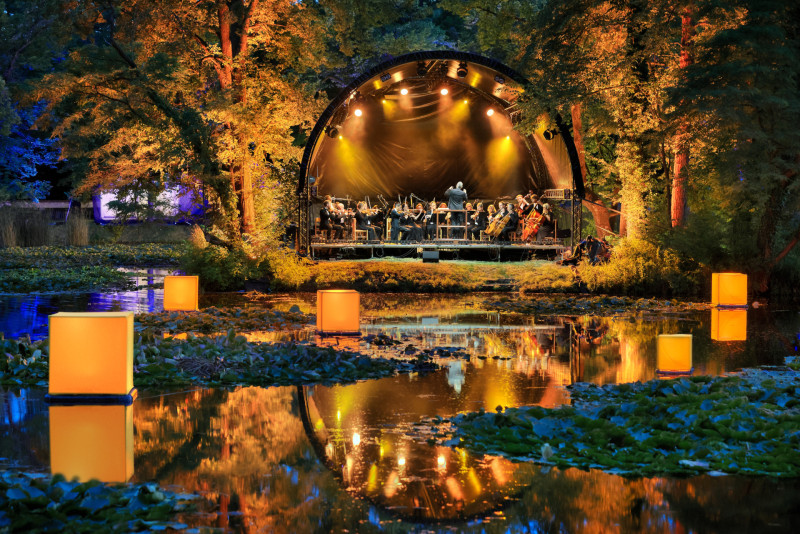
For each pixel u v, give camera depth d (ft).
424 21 126.00
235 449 19.12
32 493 14.67
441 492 16.10
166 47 75.51
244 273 70.28
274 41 83.46
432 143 98.27
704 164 69.21
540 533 13.96
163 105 74.74
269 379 27.96
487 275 73.56
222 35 78.43
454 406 23.84
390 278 71.72
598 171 98.27
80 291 64.75
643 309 55.36
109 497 14.87
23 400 24.44
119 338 24.29
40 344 31.27
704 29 71.36
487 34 101.96
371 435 20.49
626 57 73.00
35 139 143.23
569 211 87.35
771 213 63.98
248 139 77.66
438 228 90.22
